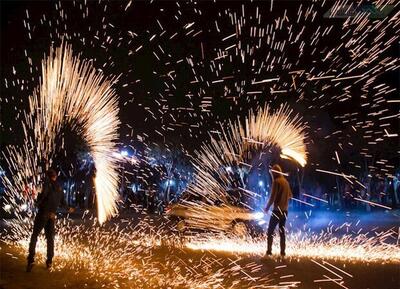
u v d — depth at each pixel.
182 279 9.73
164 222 22.48
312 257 12.35
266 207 12.05
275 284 9.37
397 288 9.12
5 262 11.04
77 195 31.09
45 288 8.79
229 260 11.84
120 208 27.66
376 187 37.75
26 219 19.39
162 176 30.95
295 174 36.16
